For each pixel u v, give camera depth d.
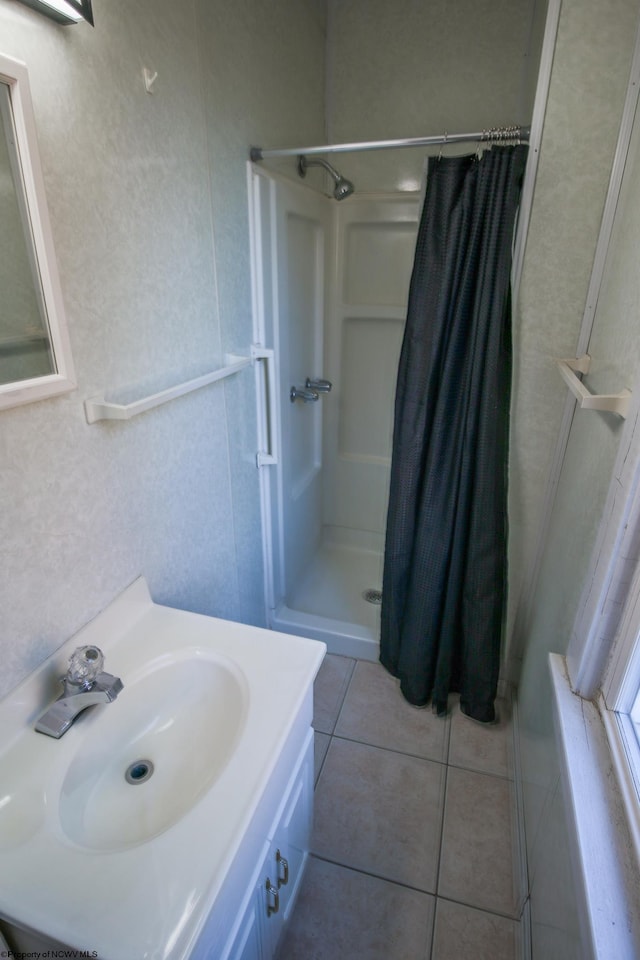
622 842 0.78
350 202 2.18
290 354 2.05
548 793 1.11
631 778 0.85
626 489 0.88
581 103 1.29
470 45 1.87
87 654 0.89
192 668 1.05
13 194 0.74
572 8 1.22
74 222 0.86
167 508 1.26
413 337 1.57
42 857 0.68
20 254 0.76
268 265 1.69
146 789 0.91
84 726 0.88
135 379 1.08
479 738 1.79
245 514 1.77
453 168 1.40
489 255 1.41
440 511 1.67
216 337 1.43
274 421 1.84
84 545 0.97
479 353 1.48
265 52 1.53
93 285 0.92
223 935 0.73
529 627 1.80
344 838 1.47
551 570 1.50
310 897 1.33
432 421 1.62
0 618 0.80
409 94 1.99
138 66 0.98
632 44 1.21
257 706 0.92
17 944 0.69
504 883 1.37
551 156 1.35
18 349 0.78
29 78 0.73
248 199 1.53
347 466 2.65
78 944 0.60
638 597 0.89
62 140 0.82
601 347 1.27
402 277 2.26
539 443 1.63
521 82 1.86
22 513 0.82
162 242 1.13
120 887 0.65
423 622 1.78
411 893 1.34
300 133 1.86
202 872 0.67
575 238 1.40
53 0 0.73
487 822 1.51
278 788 0.92
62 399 0.88
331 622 2.20
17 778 0.79
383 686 2.01
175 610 1.18
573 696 1.05
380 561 2.70
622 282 1.16
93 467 0.97
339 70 2.03
